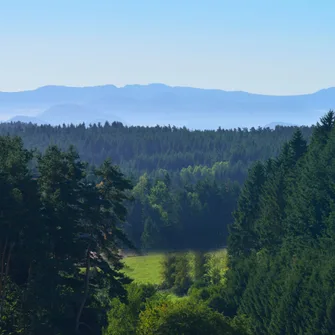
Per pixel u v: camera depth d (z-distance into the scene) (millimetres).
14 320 61906
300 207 109938
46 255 59094
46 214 60344
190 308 51469
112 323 68188
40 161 64375
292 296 84688
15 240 58344
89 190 63281
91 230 63406
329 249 95562
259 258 108500
